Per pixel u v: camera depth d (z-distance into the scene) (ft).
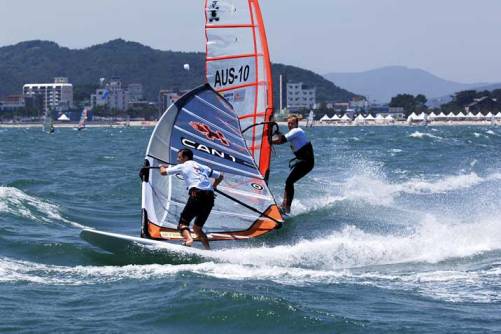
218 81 176.65
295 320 96.99
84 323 96.12
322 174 284.41
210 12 176.35
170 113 151.12
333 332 93.40
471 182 254.47
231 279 116.78
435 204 200.03
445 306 104.83
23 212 180.86
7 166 357.41
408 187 238.27
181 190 149.89
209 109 157.69
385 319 98.12
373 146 583.17
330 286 115.14
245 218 152.87
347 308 102.99
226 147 157.69
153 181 146.51
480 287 116.06
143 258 132.05
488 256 139.64
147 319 98.02
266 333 94.02
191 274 119.34
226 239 145.48
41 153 514.27
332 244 140.97
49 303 104.94
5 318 97.40
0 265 127.95
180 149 151.33
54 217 182.50
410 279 121.29
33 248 142.10
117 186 251.60
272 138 169.27
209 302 102.94
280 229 159.84
